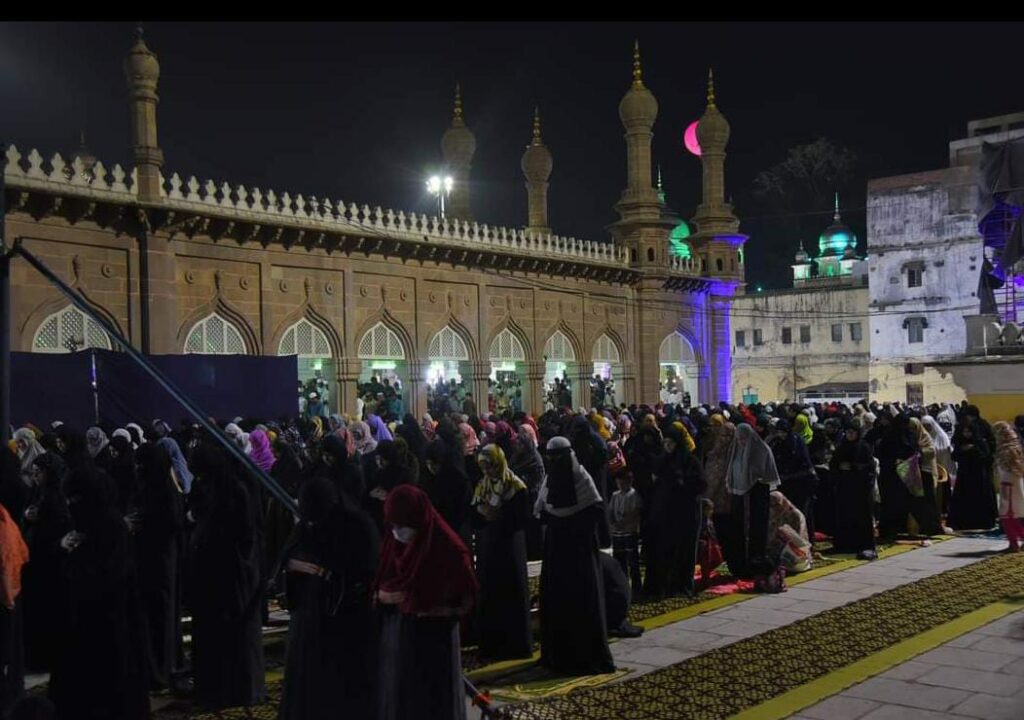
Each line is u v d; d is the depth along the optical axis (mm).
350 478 7238
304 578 5309
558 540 7188
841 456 11875
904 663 6977
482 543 7719
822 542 12758
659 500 9500
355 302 21391
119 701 5793
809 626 8117
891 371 42094
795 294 44812
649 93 28109
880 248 42375
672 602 9258
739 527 10273
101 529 5867
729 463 10312
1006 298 31188
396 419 21219
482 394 23906
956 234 40438
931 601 8969
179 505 7246
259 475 5551
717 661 7113
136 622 5988
